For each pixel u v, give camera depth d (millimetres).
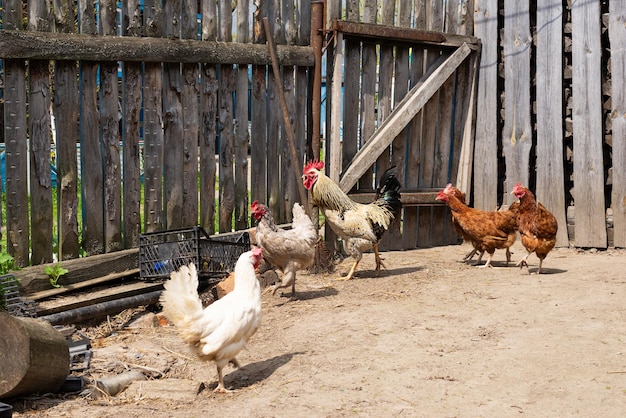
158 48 4305
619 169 5246
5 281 3830
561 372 3357
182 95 4477
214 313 3322
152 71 4348
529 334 3707
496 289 4367
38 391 3285
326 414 3020
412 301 4219
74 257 4180
